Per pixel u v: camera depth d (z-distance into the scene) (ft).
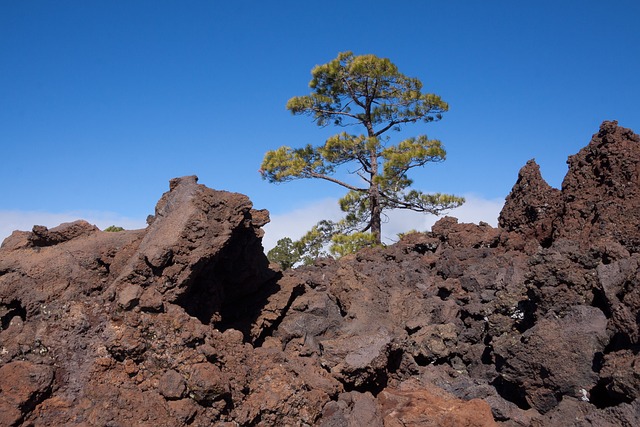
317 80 127.24
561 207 57.26
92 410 26.96
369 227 120.67
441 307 44.39
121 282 31.86
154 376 28.81
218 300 37.14
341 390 33.55
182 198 35.42
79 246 35.47
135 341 28.99
